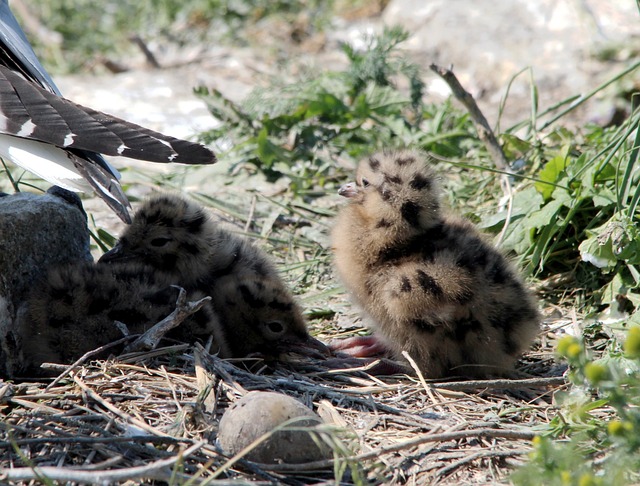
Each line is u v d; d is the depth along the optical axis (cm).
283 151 1544
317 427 733
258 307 1014
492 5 2100
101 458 766
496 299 978
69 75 2148
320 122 1636
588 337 1063
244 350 1034
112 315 946
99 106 1897
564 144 1398
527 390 948
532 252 1193
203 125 1791
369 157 1070
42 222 958
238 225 1393
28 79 993
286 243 1348
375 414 870
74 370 890
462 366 997
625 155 1207
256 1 2395
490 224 1226
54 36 2334
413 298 972
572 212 1165
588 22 1983
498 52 2000
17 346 923
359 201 1039
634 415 691
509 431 809
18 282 930
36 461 754
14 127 875
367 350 1065
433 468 776
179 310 914
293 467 756
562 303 1154
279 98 1683
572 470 685
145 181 1513
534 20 2036
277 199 1465
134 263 1043
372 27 2230
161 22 2362
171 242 1071
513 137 1428
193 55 2222
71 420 808
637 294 1083
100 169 877
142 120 1816
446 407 898
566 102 1439
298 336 1030
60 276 941
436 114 1688
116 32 2336
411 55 2081
